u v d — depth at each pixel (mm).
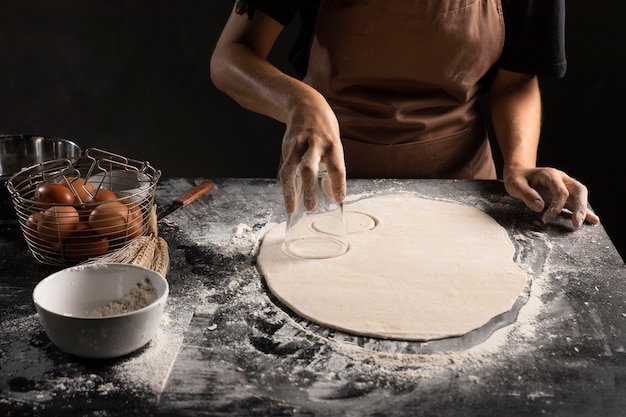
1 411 831
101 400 852
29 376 894
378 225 1368
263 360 936
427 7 1529
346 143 1680
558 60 1667
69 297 991
